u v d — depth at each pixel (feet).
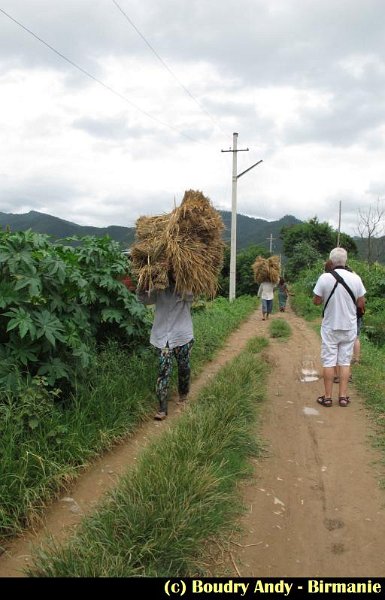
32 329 13.35
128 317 20.44
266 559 9.81
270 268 55.01
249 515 11.29
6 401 12.88
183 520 9.76
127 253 19.21
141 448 14.03
